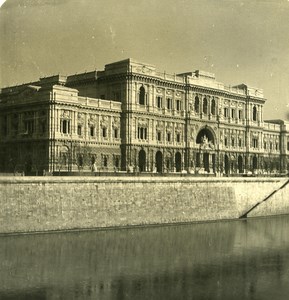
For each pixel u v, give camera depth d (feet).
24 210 285.23
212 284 205.57
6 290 192.34
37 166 417.28
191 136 515.91
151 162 481.87
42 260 233.35
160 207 345.72
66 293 190.08
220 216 384.88
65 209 300.40
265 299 188.96
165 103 495.00
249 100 579.89
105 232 304.71
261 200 420.36
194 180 368.07
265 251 270.05
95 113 446.19
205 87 524.93
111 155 458.91
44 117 416.05
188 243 285.23
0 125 452.35
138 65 467.52
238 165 573.74
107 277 211.82
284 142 630.74
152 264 235.40
